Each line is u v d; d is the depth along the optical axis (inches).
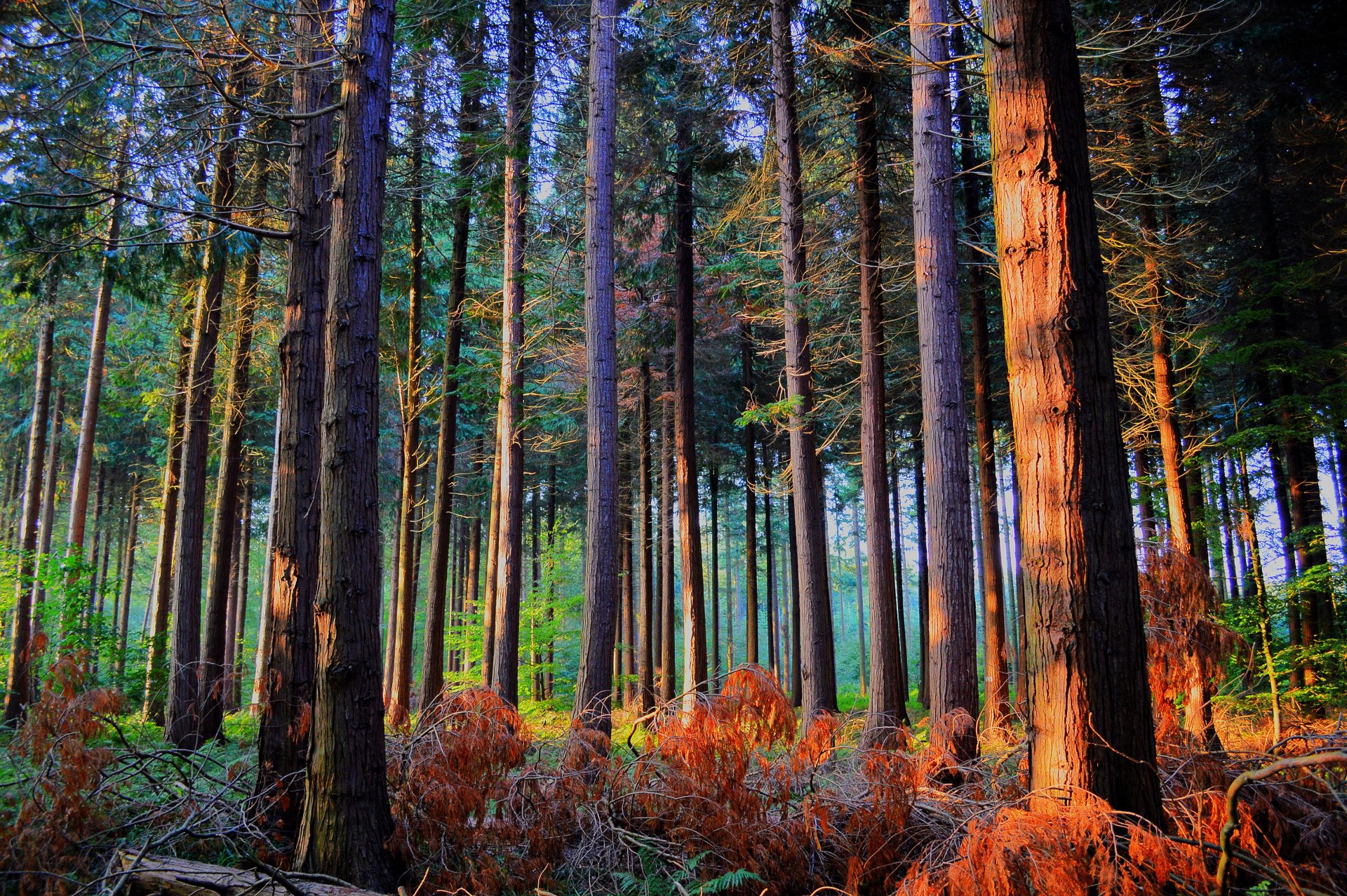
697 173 567.8
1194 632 202.2
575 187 522.3
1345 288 512.4
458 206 519.2
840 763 216.8
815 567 392.5
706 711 203.8
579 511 1120.2
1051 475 128.6
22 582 470.6
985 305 561.0
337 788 182.5
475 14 452.8
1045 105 130.7
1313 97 464.1
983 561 514.9
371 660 192.4
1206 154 453.1
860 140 433.4
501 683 458.0
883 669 354.0
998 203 137.2
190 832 196.9
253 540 1304.1
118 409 621.3
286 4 293.0
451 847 192.9
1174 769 168.6
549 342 570.3
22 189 263.4
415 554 616.1
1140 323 443.8
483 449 796.6
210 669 445.7
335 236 206.8
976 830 132.6
